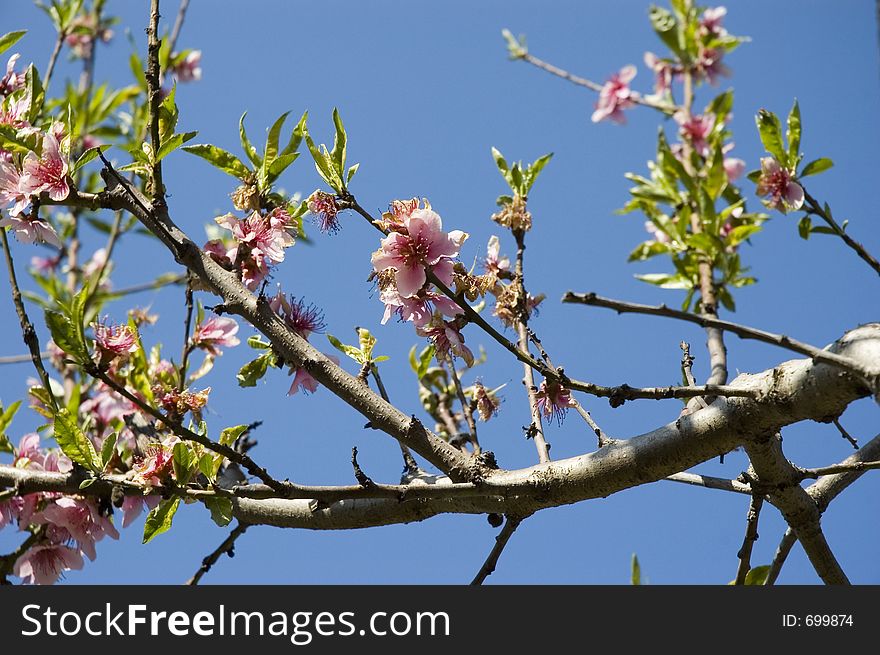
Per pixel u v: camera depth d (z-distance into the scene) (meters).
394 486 4.89
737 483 5.41
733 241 8.75
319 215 5.67
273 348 5.56
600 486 4.93
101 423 7.25
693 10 10.26
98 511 5.97
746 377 4.64
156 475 5.27
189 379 6.89
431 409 7.07
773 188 7.41
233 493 4.99
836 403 4.25
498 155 6.54
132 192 5.37
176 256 5.46
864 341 4.16
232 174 5.86
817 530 5.38
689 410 5.61
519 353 4.58
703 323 3.70
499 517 5.61
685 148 9.71
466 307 4.80
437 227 5.07
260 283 5.85
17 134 5.64
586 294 3.62
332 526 5.67
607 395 4.37
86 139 10.23
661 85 10.41
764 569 6.41
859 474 5.80
